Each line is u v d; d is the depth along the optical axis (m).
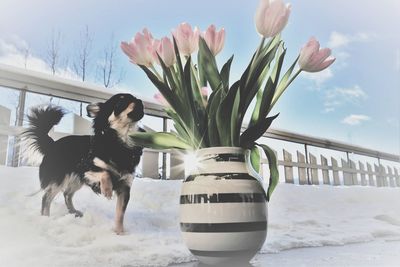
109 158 1.19
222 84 0.72
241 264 0.64
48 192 1.15
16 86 1.35
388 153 2.81
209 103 0.70
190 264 0.89
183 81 0.70
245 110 0.72
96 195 1.17
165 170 1.67
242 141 0.71
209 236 0.62
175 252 0.99
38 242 1.01
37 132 1.22
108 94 1.56
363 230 1.49
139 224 1.20
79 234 1.06
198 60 0.77
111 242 1.05
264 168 1.63
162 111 1.69
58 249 0.99
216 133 0.69
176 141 0.74
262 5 0.69
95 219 1.13
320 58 0.72
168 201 1.36
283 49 0.73
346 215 1.80
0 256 0.94
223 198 0.63
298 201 1.84
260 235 0.65
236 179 0.65
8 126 1.29
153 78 0.71
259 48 0.71
